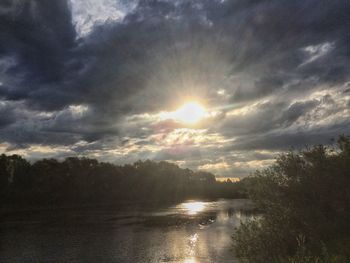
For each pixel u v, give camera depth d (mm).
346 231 14805
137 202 143000
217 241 43062
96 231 55344
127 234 51875
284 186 17547
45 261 35312
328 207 16391
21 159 128250
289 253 15023
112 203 136500
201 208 103062
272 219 16641
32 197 115188
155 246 41688
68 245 43406
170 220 70062
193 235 49094
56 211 96750
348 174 16359
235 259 32156
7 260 35906
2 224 65625
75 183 138500
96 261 34844
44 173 129375
